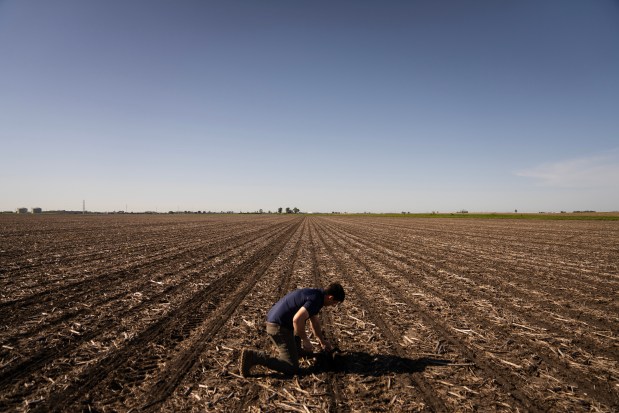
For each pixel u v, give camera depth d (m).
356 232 31.25
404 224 48.25
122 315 6.61
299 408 3.66
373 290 8.80
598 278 10.19
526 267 12.05
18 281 9.12
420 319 6.55
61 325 5.99
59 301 7.43
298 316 4.24
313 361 4.80
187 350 5.08
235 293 8.44
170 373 4.38
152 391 3.94
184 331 5.84
